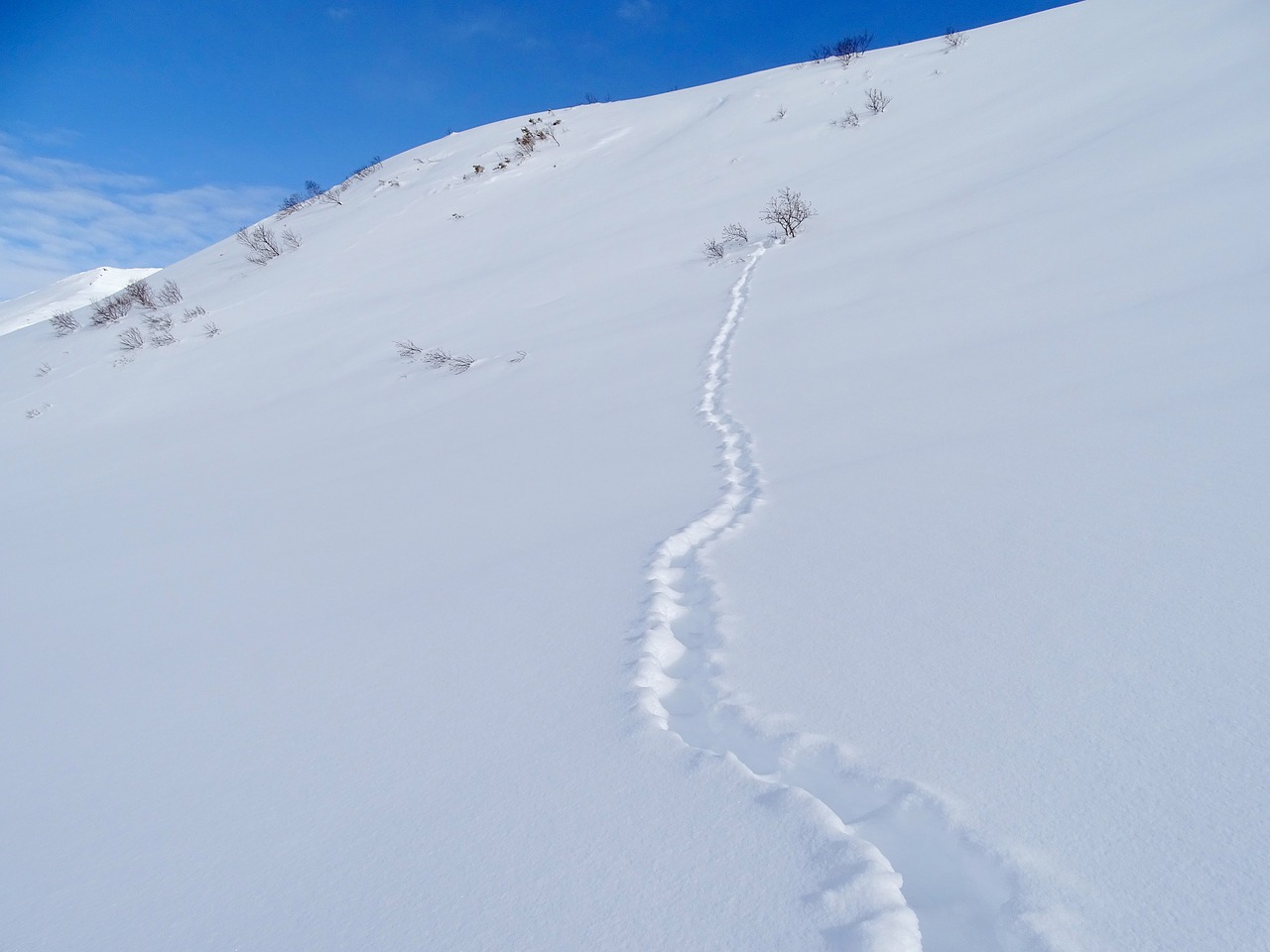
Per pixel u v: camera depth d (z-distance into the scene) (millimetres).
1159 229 6148
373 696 2480
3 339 25625
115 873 1803
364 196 27078
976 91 15484
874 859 1419
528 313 11594
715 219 13570
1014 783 1591
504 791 1848
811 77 21469
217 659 3074
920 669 2059
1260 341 3840
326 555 4289
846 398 4953
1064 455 3260
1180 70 11227
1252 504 2527
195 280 24422
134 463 9203
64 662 3416
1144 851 1380
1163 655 1906
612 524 3760
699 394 6008
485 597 3139
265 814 1937
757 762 1888
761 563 2922
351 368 11672
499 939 1404
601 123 26562
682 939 1346
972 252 7398
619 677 2301
